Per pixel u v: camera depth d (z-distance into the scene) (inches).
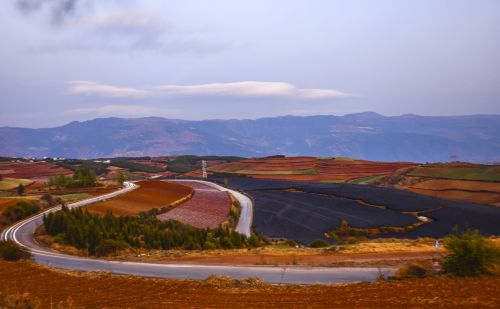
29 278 1327.5
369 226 3508.9
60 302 978.7
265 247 2154.3
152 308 940.6
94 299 1051.3
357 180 7819.9
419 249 1688.0
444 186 6141.7
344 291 1002.1
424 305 827.4
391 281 1077.1
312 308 879.7
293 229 3420.3
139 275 1412.4
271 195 5492.1
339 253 1635.1
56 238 2556.6
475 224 3735.2
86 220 2746.1
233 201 4724.4
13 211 3550.7
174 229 2741.1
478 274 1039.0
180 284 1184.8
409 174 7126.0
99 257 1955.0
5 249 1763.0
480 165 7278.5
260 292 1051.9
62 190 5344.5
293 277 1275.8
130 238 2393.0
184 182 7657.5
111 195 4788.4
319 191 5679.1
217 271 1413.6
